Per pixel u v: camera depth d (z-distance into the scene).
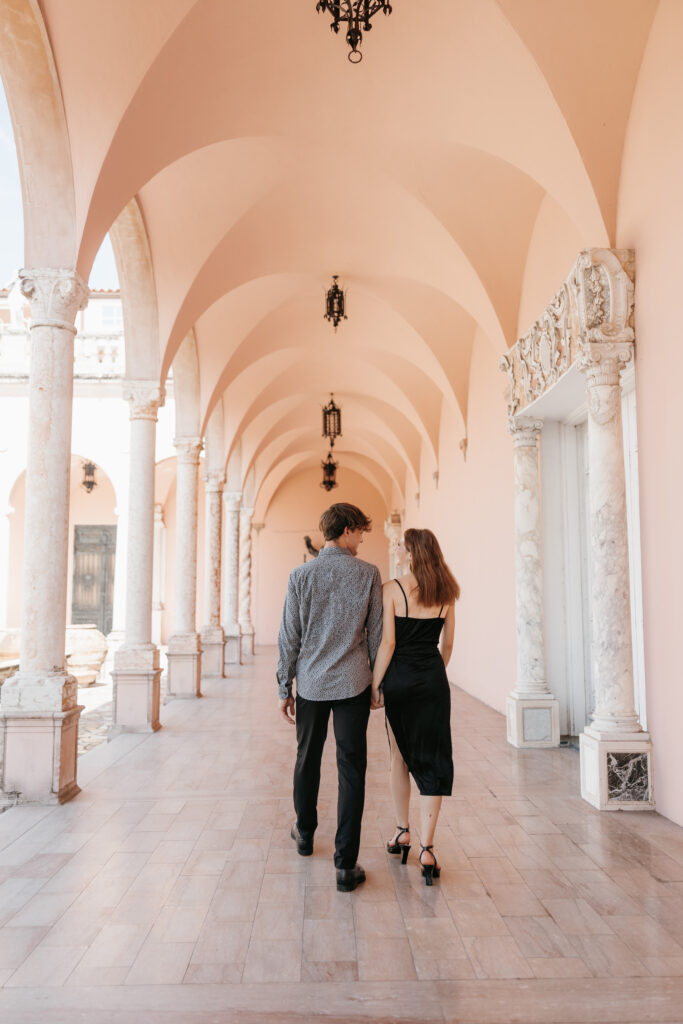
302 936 3.17
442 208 7.63
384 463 21.06
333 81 6.14
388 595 3.93
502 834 4.60
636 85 5.39
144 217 8.12
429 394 14.28
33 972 2.86
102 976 2.83
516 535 7.98
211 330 11.52
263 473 21.27
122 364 18.19
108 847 4.38
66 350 5.70
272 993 2.70
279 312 11.52
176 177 7.64
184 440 12.05
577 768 6.47
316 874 3.91
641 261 5.35
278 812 5.13
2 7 5.09
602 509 5.52
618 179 5.66
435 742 3.86
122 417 18.09
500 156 6.45
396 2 5.36
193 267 8.50
